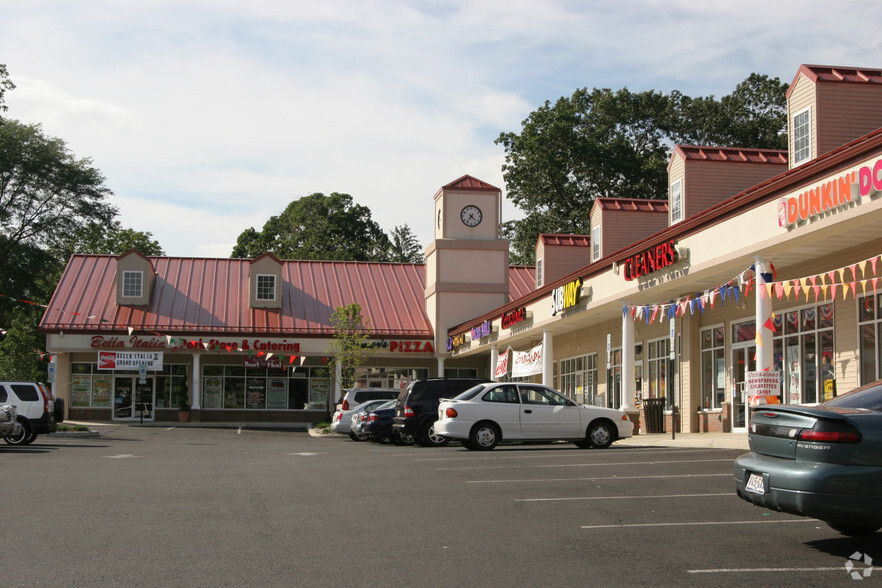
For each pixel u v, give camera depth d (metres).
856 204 15.05
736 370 24.39
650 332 30.09
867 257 18.17
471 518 10.48
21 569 7.73
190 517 10.60
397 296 51.78
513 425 21.50
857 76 21.98
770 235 17.75
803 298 20.98
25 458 19.31
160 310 47.38
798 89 22.38
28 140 55.81
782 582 7.24
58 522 10.23
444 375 48.12
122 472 16.14
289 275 52.22
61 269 62.84
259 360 46.56
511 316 36.91
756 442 8.73
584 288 28.36
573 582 7.25
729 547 8.65
